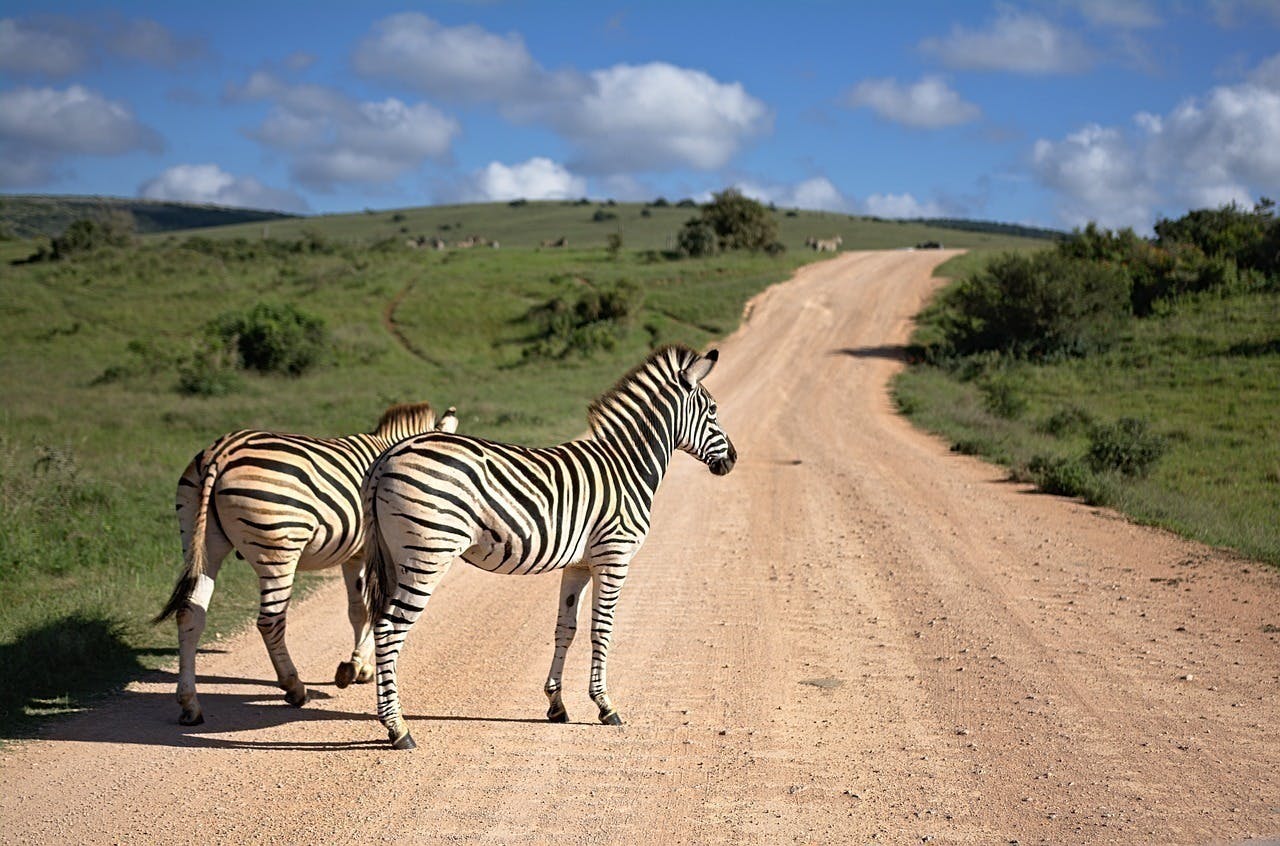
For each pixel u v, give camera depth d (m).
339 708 6.18
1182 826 4.49
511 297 48.94
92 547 9.78
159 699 6.26
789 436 22.27
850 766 5.24
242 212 196.25
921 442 21.36
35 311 45.09
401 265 58.09
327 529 6.05
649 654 7.41
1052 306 33.78
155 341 39.62
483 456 5.42
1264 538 11.45
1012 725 5.88
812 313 45.34
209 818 4.55
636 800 4.79
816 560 10.75
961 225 188.12
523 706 6.25
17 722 5.74
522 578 10.05
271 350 35.16
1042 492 15.27
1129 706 6.20
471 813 4.62
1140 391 26.52
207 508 5.75
